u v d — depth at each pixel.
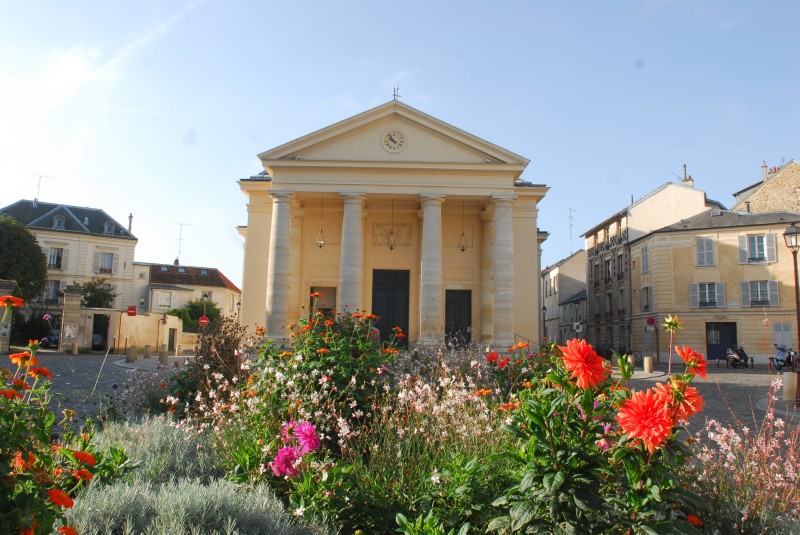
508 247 24.52
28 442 3.16
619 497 3.85
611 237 49.53
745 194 47.03
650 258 41.62
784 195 40.25
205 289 68.25
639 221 45.47
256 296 26.66
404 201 26.69
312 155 25.27
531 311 26.72
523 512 3.47
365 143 25.33
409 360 11.54
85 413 9.58
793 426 10.67
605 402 3.92
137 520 3.89
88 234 57.62
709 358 39.09
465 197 25.11
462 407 6.36
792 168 40.44
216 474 5.66
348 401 6.86
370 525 4.68
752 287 38.31
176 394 10.22
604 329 50.78
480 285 27.42
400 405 6.30
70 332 36.53
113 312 39.94
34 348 3.69
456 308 27.64
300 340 7.88
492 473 4.62
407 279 27.91
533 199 27.50
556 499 3.44
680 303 40.00
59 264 56.16
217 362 10.58
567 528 3.40
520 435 3.67
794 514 4.80
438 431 5.78
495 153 24.89
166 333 44.97
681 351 3.47
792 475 5.04
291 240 26.91
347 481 4.82
